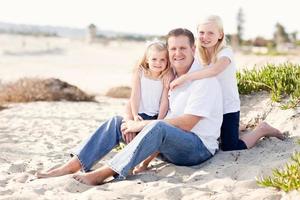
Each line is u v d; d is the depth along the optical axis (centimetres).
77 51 5850
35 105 1213
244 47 4741
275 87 634
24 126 863
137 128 462
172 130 450
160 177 457
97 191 410
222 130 517
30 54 5034
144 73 505
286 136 545
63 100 1349
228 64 496
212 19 500
